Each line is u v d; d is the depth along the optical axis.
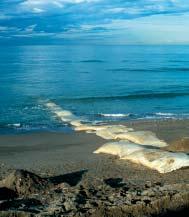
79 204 13.69
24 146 24.61
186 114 36.16
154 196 14.29
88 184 16.55
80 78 62.06
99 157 21.42
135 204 13.66
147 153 19.70
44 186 15.95
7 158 21.73
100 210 13.27
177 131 28.25
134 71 73.69
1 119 32.91
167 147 22.55
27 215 12.91
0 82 56.62
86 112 36.50
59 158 21.56
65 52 163.38
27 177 16.02
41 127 30.30
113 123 31.50
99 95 45.06
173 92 47.03
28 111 36.25
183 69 76.81
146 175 18.20
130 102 41.78
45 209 13.37
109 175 18.30
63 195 14.69
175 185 15.45
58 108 37.75
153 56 127.88
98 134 27.20
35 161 21.05
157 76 65.31
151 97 44.59
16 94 45.69
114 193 14.87
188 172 18.47
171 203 14.06
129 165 19.72
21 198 14.70
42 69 77.06
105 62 97.69
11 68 79.12
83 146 24.34
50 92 47.38
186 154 19.67
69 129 29.58
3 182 16.00
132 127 29.69
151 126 30.08
